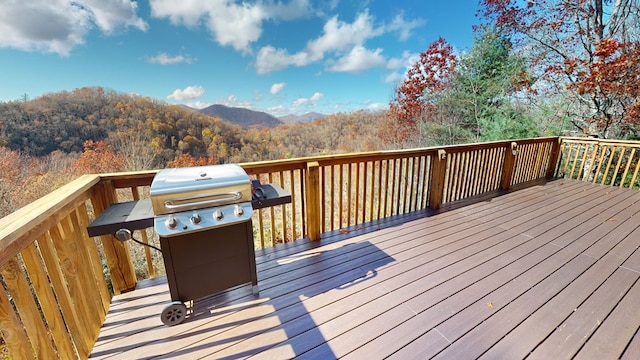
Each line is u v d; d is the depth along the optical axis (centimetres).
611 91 603
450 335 158
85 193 167
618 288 199
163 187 149
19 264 108
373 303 187
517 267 229
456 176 406
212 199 162
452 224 320
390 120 1240
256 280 192
